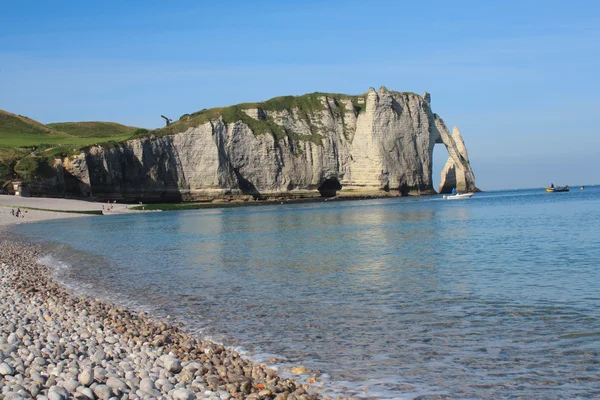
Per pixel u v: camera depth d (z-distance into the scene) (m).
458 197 129.12
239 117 137.75
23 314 13.79
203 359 10.66
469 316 14.67
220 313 15.70
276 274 23.20
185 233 49.47
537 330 13.05
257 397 8.30
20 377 8.05
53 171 105.50
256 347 12.12
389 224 54.31
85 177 110.12
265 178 136.38
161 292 19.30
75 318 13.66
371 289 19.16
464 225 50.38
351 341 12.51
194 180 128.88
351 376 10.12
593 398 8.91
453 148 159.12
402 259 27.48
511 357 11.05
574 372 10.09
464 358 11.07
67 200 99.75
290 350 11.84
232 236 44.94
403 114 146.38
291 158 139.38
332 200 134.88
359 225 53.97
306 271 23.94
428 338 12.62
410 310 15.60
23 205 87.56
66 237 46.50
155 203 123.06
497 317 14.48
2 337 10.38
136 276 23.33
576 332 12.76
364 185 141.88
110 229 56.47
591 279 20.02
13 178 101.44
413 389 9.43
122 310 15.55
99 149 114.50
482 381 9.76
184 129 130.12
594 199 109.56
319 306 16.47
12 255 32.03
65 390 7.67
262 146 136.25
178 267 26.11
